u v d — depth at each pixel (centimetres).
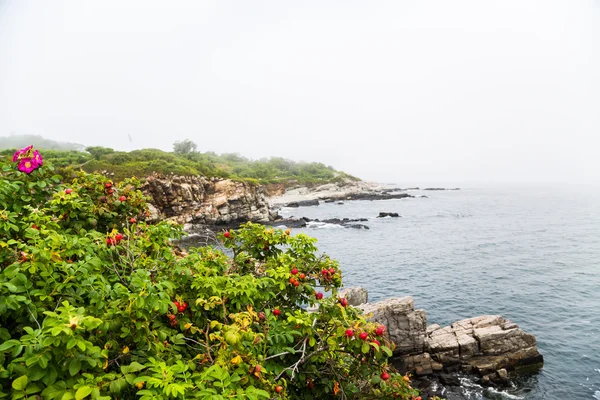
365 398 554
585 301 2550
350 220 7000
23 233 451
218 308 498
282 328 487
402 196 13738
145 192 5397
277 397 388
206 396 299
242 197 6444
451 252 4278
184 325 446
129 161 7231
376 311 1599
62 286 359
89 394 291
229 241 702
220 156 19925
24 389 271
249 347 412
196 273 525
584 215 8344
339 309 490
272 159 19850
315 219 7219
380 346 459
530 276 3219
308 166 18788
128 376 306
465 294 2745
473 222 6950
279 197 12962
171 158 7806
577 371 1627
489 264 3681
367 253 4238
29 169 509
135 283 383
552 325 2159
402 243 4862
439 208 9981
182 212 5719
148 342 369
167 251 523
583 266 3562
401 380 565
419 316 1638
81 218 571
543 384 1524
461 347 1612
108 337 370
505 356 1614
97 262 399
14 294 326
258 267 696
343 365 573
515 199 14212
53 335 258
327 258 662
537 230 5997
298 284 582
